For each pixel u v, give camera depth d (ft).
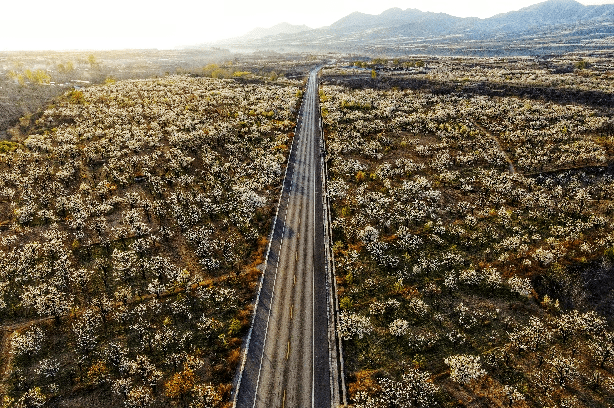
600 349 156.56
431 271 209.26
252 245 235.40
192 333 172.04
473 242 230.27
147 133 417.08
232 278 204.95
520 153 336.90
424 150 368.68
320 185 316.19
